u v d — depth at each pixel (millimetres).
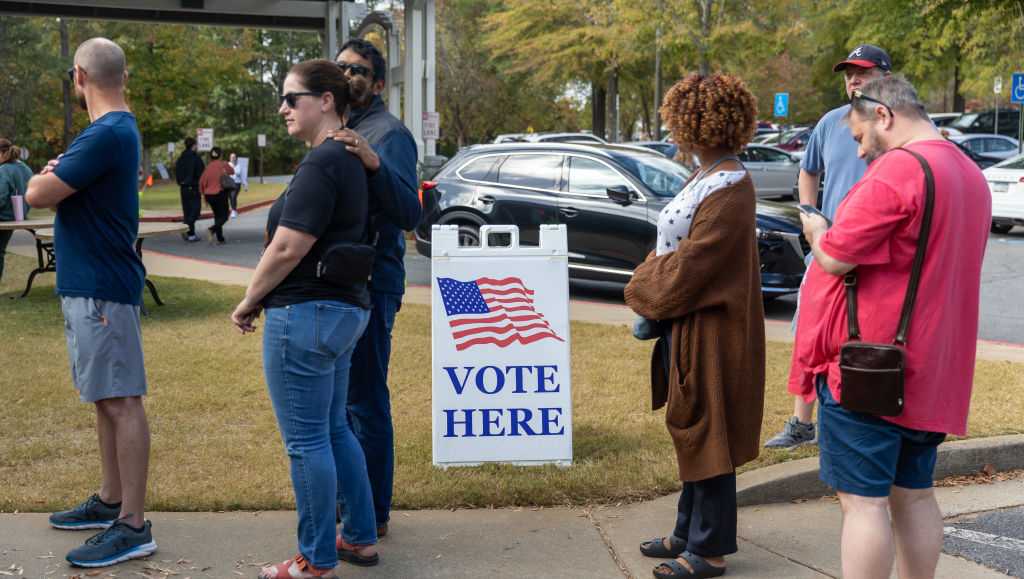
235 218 24938
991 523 4734
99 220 4023
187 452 5461
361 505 4039
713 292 3824
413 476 5094
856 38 31625
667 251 3914
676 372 3910
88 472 5109
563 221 10992
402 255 4402
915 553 3506
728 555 4238
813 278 3490
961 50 30391
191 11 21328
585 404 6484
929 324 3232
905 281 3229
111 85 4133
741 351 3859
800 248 8977
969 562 4258
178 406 6395
